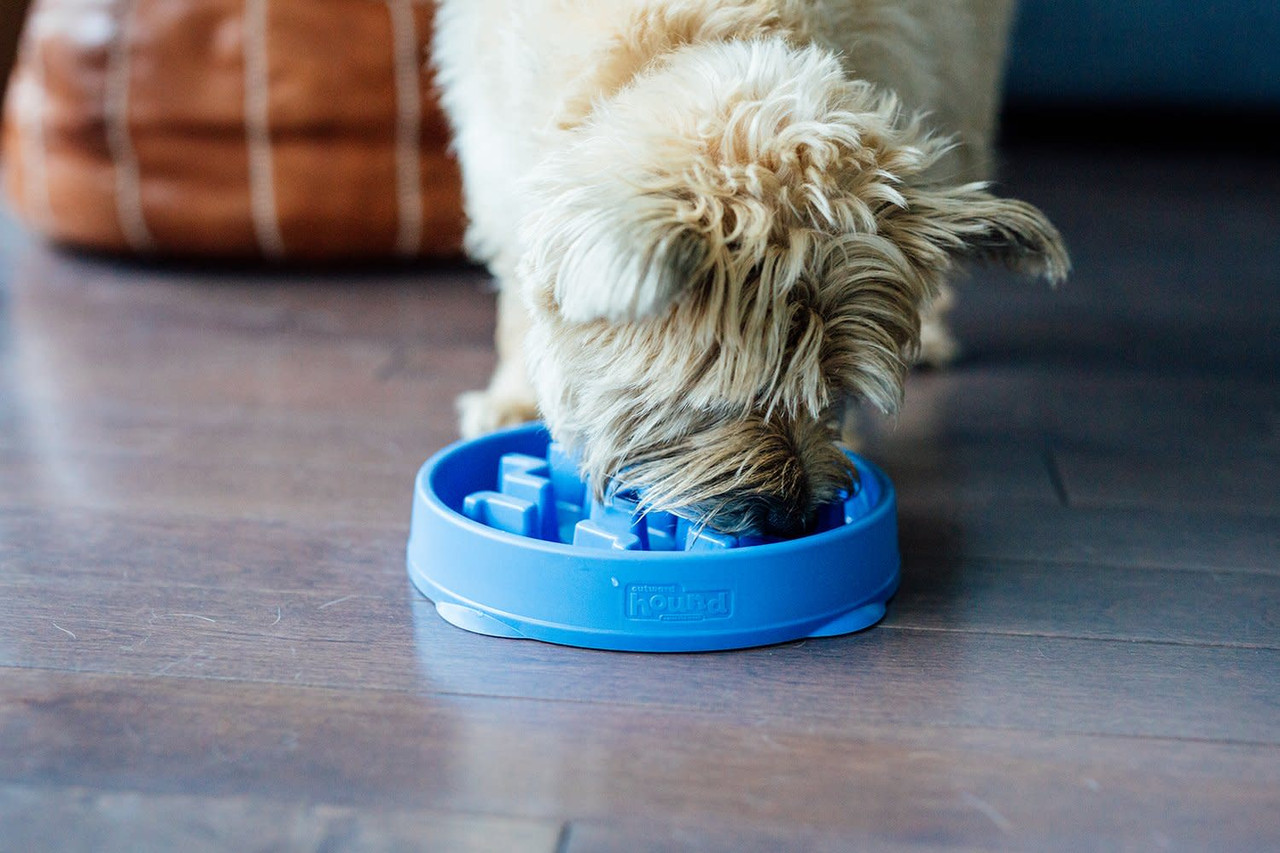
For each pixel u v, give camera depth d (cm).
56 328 304
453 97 214
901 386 153
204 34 330
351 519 192
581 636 149
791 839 113
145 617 156
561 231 136
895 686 143
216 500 198
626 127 145
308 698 137
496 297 343
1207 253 396
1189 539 190
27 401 248
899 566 173
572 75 165
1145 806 120
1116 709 139
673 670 145
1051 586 172
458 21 208
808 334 142
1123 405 259
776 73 151
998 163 314
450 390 261
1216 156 565
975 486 213
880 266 147
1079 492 211
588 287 121
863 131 151
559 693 139
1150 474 220
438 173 350
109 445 224
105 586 166
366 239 354
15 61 385
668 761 126
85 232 355
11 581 166
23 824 113
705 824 115
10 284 348
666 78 152
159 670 142
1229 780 125
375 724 131
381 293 346
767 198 141
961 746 130
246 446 225
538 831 114
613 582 147
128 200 345
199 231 347
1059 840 115
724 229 138
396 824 114
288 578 170
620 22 163
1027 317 327
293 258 361
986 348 300
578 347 152
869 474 184
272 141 338
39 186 356
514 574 151
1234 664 150
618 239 121
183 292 342
